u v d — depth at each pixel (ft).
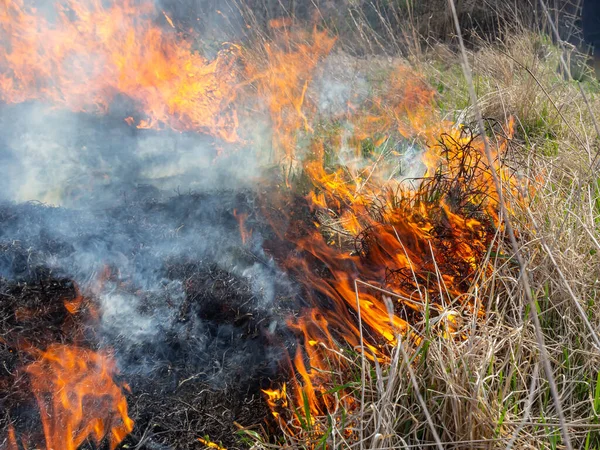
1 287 7.50
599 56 18.83
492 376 6.59
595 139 12.37
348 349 7.52
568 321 7.50
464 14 21.68
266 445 6.49
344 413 6.35
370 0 21.75
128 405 6.70
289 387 7.21
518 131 14.15
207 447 6.50
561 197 9.77
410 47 19.04
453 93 16.60
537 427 6.46
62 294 7.59
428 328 6.85
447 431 6.15
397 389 6.63
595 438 6.43
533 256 8.15
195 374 7.15
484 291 8.20
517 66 16.98
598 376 6.54
